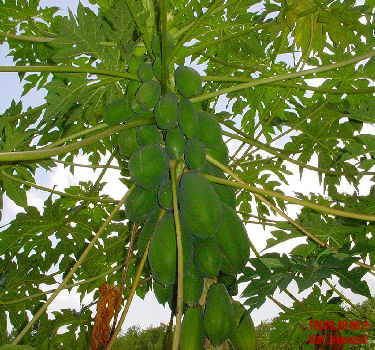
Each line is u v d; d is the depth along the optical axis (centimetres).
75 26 256
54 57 262
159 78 255
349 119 375
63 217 354
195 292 211
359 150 262
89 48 267
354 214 215
